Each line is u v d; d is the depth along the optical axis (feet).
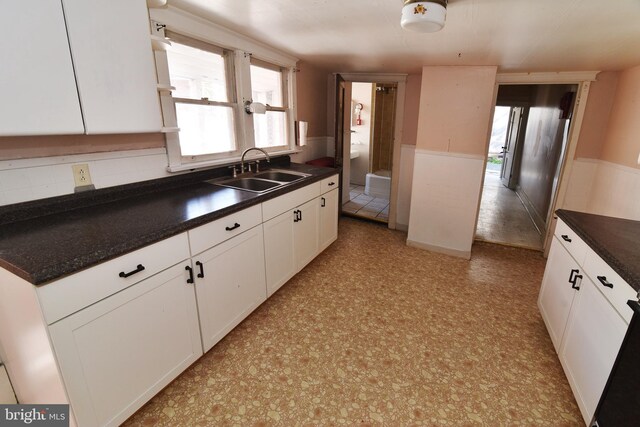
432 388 5.40
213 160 7.83
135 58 4.91
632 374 3.36
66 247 3.84
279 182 8.41
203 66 7.32
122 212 5.29
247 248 6.45
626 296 3.86
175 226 4.69
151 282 4.48
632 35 5.84
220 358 6.00
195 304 5.32
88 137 5.39
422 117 10.44
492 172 28.86
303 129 10.89
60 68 4.08
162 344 4.81
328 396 5.20
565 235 6.09
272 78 9.74
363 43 7.49
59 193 5.14
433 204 10.95
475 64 9.36
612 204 8.77
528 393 5.33
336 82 12.37
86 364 3.81
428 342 6.55
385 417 4.84
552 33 5.92
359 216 14.89
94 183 5.59
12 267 3.36
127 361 4.31
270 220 7.12
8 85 3.66
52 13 3.92
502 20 5.36
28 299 3.41
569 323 5.41
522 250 11.63
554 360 6.08
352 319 7.26
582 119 9.86
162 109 6.38
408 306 7.82
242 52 7.87
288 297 8.14
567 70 9.50
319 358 6.04
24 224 4.64
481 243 12.26
